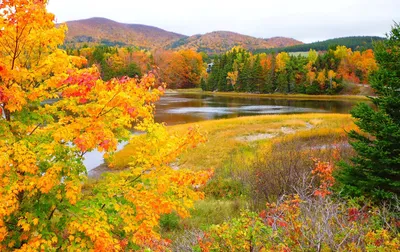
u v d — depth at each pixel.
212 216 10.53
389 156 8.22
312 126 32.75
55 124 5.13
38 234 4.68
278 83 98.12
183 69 123.56
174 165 20.39
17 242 4.98
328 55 102.31
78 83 4.43
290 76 96.81
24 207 4.97
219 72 113.81
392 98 8.17
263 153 18.38
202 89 114.06
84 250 4.84
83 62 5.47
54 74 5.20
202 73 124.62
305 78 96.62
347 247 4.52
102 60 99.38
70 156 4.94
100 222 4.74
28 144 4.67
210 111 53.44
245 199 11.87
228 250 4.92
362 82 95.44
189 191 5.35
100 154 24.28
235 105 64.94
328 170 7.81
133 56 116.75
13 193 4.40
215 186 14.20
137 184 5.20
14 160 4.55
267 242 4.70
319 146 19.66
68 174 4.85
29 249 4.40
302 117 38.41
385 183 8.07
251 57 114.38
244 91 105.12
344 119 35.66
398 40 8.79
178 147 5.23
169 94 101.06
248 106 62.81
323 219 4.99
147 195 4.96
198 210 11.05
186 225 9.77
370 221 5.97
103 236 4.65
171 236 8.77
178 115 48.00
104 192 5.25
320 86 92.75
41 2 4.53
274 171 11.21
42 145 4.62
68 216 4.91
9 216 4.73
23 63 5.02
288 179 10.50
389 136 8.05
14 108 4.62
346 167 8.80
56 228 5.05
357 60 99.56
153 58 117.00
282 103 69.69
